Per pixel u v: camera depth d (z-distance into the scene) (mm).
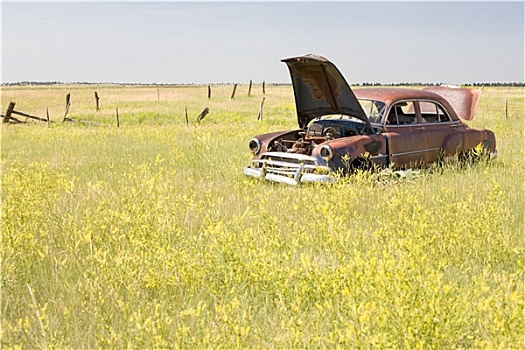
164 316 4418
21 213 6625
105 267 4977
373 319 3848
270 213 7246
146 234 5746
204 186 9242
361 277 4305
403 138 10375
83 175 11195
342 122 10664
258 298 4852
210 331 3963
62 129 24047
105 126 27172
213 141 15445
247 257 5156
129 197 6699
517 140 15477
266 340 4020
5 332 4312
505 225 6715
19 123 28703
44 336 4074
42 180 8539
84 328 4449
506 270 5551
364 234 6227
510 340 3596
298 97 10820
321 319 4246
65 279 5188
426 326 3773
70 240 6301
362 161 9969
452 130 11172
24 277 5426
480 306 3914
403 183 9391
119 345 4082
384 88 11234
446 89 12805
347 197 7297
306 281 4691
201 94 59406
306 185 9461
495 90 84875
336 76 9930
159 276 5016
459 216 6312
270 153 10211
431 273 4215
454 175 10086
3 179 8305
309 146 10305
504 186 9055
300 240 5898
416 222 5859
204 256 5199
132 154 14695
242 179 10266
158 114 34062
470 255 5758
